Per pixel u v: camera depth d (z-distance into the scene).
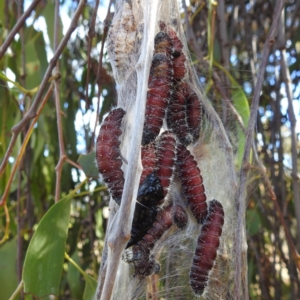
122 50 0.14
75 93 0.27
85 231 0.29
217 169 0.16
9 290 0.17
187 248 0.14
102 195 0.28
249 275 0.22
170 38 0.12
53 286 0.13
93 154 0.15
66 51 0.26
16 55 0.24
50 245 0.14
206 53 0.24
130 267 0.13
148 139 0.11
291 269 0.22
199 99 0.15
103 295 0.08
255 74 0.24
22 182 0.25
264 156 0.26
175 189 0.12
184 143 0.13
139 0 0.14
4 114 0.23
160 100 0.11
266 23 0.29
